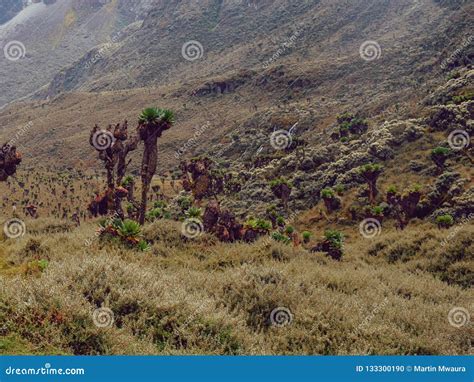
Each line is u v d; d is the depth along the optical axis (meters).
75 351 6.48
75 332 6.63
